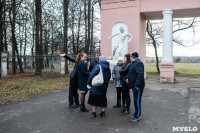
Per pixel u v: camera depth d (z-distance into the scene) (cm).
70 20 1836
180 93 778
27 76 1445
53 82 1105
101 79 455
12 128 412
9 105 605
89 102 478
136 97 442
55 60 1631
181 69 2158
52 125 431
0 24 1298
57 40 2000
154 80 1241
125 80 496
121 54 1176
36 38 1515
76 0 1844
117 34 1134
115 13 1201
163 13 1113
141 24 1217
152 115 495
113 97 721
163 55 1111
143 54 1298
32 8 1395
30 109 560
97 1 1798
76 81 578
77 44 2153
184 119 457
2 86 922
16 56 1475
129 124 433
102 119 471
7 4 1262
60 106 595
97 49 2244
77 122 451
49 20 1525
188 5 1067
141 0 1155
